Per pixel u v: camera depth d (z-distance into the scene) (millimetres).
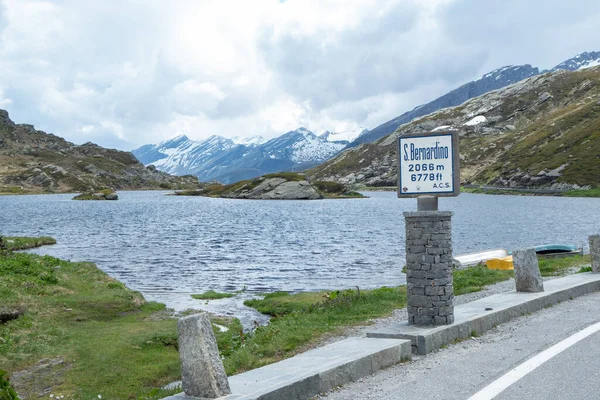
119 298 24531
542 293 14312
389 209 142750
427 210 10875
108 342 17156
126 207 160500
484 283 20125
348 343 9664
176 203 189375
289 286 34375
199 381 6676
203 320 6867
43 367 14836
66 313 20969
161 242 64438
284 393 6891
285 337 12688
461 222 86938
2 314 18344
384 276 37656
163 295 30984
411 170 10914
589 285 16266
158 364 15328
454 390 7332
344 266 43312
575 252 33156
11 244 55031
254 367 10859
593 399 6742
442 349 9875
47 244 60188
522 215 100750
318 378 7465
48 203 190375
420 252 10672
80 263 33969
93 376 14258
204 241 65688
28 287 23734
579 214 100750
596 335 10242
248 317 24094
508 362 8664
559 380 7562
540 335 10531
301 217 111812
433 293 10547
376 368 8594
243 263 46031
